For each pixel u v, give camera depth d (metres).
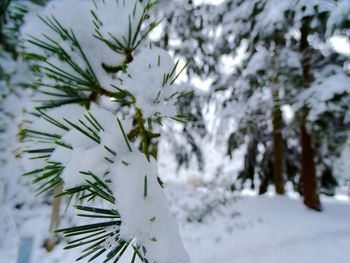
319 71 3.89
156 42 5.81
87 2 0.73
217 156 7.52
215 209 4.32
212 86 4.96
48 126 0.68
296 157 6.28
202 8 5.59
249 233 3.33
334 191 5.28
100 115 0.66
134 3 0.73
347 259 2.53
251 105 4.35
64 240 3.70
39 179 0.64
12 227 3.88
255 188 6.52
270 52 3.95
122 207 0.56
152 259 0.57
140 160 0.63
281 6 3.26
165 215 0.61
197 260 2.82
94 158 0.59
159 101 0.67
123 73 0.67
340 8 2.70
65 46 0.70
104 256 2.95
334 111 3.34
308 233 3.16
